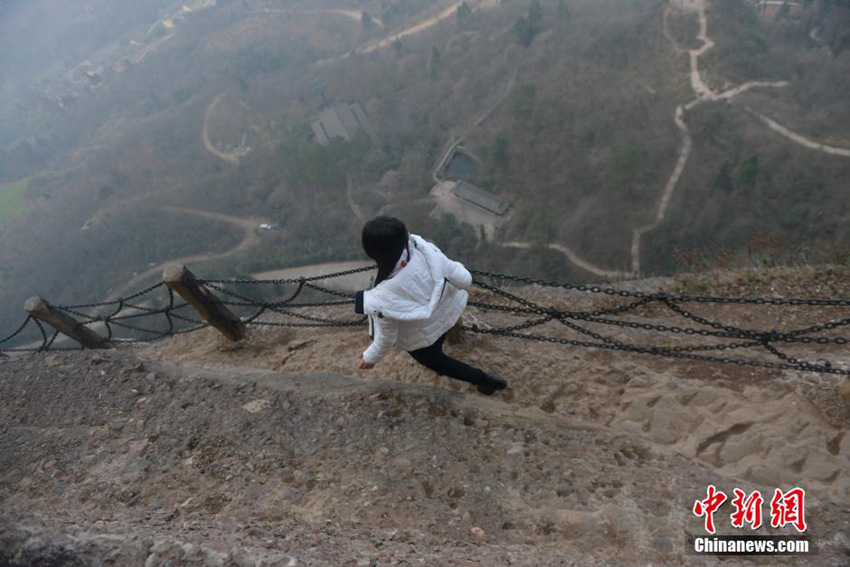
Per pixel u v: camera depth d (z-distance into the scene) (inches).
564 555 80.7
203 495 102.3
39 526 84.0
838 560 81.6
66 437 124.3
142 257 3590.1
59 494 106.7
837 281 188.1
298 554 74.6
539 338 130.0
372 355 99.6
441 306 101.9
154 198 4074.8
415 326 99.5
